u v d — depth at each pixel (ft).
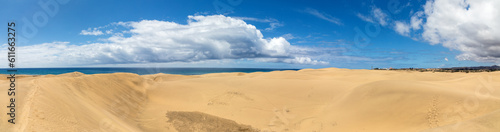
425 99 33.32
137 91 56.18
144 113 41.96
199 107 46.98
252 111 44.19
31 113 20.94
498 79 58.13
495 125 19.70
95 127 23.67
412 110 31.96
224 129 34.99
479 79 54.44
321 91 54.19
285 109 45.21
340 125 34.45
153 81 72.84
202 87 62.95
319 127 34.76
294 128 35.45
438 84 47.42
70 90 36.88
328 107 44.01
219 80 74.49
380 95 39.47
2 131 16.98
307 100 49.90
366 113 35.91
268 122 38.45
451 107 29.96
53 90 31.73
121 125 27.89
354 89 48.73
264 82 65.57
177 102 51.24
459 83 51.24
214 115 41.78
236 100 51.24
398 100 35.55
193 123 37.04
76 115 24.84
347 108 40.27
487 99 30.40
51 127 19.61
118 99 44.65
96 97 40.40
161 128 34.06
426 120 28.99
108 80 53.98
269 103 49.29
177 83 68.69
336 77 84.38
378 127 31.30
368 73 98.27
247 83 66.44
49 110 23.08
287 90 57.11
